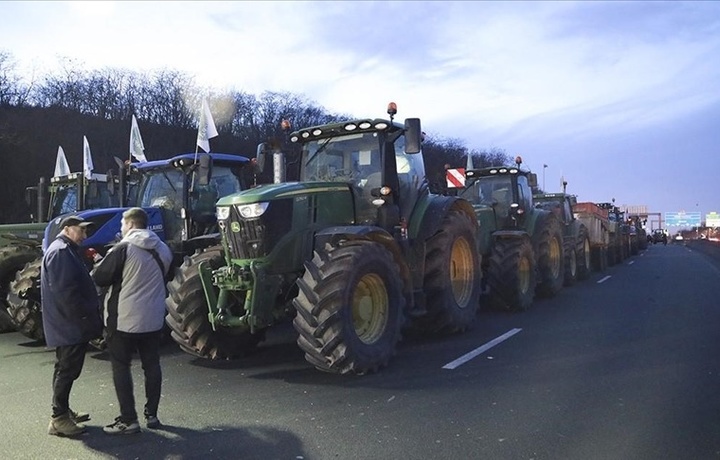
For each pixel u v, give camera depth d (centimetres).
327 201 693
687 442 428
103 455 421
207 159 825
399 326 661
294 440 441
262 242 621
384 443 434
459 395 546
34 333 842
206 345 674
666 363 649
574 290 1345
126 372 463
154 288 468
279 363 686
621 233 2378
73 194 1169
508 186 1200
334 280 592
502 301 1024
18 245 962
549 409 504
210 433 459
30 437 458
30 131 2600
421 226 782
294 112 3909
